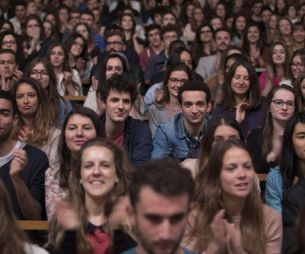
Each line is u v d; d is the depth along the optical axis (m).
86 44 13.27
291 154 6.96
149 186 3.97
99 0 18.86
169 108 9.72
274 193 7.01
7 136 7.27
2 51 10.70
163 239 3.94
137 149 8.02
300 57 11.10
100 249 5.62
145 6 19.12
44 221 6.51
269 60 12.23
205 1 19.16
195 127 8.24
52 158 7.96
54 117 8.44
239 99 9.49
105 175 5.76
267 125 8.28
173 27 14.19
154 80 11.67
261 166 8.19
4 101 7.28
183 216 3.98
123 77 8.05
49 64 9.38
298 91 8.98
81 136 6.93
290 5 17.88
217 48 13.99
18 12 17.56
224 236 5.12
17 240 4.78
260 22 17.81
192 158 7.55
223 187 5.68
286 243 6.07
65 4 17.34
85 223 5.70
